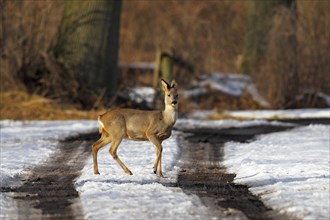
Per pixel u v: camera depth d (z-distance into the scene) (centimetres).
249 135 3850
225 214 1998
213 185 2462
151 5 8494
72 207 2114
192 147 3450
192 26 7569
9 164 2878
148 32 7944
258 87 5925
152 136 2641
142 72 6338
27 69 5166
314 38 5697
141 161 2916
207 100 5797
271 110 5469
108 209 2027
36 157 3078
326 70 5659
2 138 3659
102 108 5081
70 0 5294
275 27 5797
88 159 3039
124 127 2647
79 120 4619
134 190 2306
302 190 2270
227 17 7619
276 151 3134
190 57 6397
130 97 5331
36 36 5228
